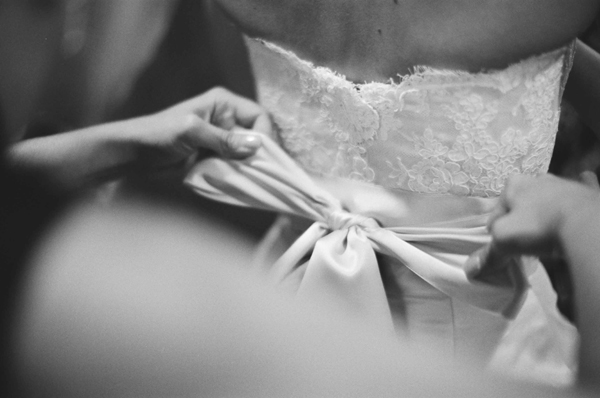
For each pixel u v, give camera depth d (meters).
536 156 0.76
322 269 0.75
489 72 0.71
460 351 0.77
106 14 0.74
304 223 0.85
